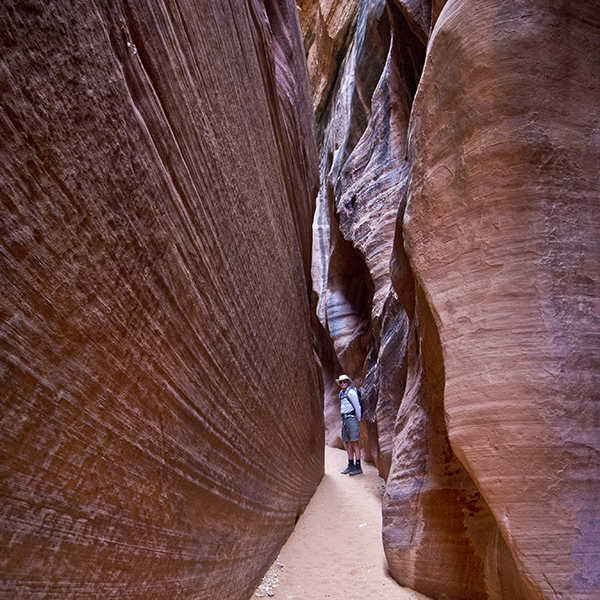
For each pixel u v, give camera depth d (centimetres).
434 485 299
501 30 223
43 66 93
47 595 100
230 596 257
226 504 236
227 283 228
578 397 189
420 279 237
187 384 177
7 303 85
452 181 234
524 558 173
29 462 93
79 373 108
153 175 146
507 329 202
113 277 122
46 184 95
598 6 220
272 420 333
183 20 180
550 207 210
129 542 137
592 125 217
